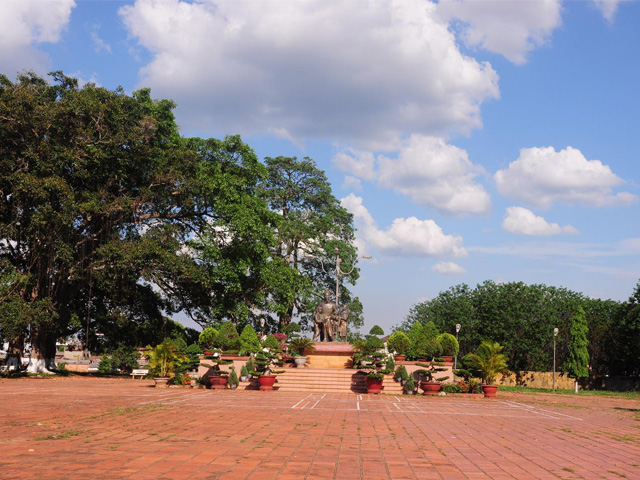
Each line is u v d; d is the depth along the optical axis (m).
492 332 51.03
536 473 9.13
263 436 12.06
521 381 50.91
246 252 38.66
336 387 28.00
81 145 30.41
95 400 19.55
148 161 34.28
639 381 46.16
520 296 51.59
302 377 28.77
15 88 29.72
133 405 18.03
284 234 46.31
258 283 41.84
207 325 40.25
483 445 11.95
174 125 37.41
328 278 50.00
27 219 30.70
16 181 28.98
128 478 7.82
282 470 8.66
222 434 12.19
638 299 45.78
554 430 15.18
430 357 29.20
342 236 50.50
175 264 32.94
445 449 11.23
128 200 32.09
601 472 9.38
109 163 32.25
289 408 18.44
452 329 55.12
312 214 49.47
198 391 25.61
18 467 8.38
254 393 25.30
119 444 10.59
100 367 50.72
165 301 40.50
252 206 38.16
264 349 31.56
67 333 39.38
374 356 28.19
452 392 28.03
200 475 8.16
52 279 32.34
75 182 32.59
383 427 14.34
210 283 36.19
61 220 29.08
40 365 34.03
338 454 10.20
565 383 49.22
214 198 36.72
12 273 29.55
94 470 8.27
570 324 51.44
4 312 28.70
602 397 33.94
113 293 35.84
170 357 28.59
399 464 9.48
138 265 32.41
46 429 12.38
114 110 31.64
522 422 16.86
